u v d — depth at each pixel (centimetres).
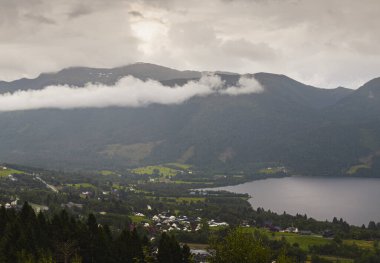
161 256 15150
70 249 14338
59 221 15525
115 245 15475
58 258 14162
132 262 15350
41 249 13788
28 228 14388
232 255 10050
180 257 15225
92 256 15062
